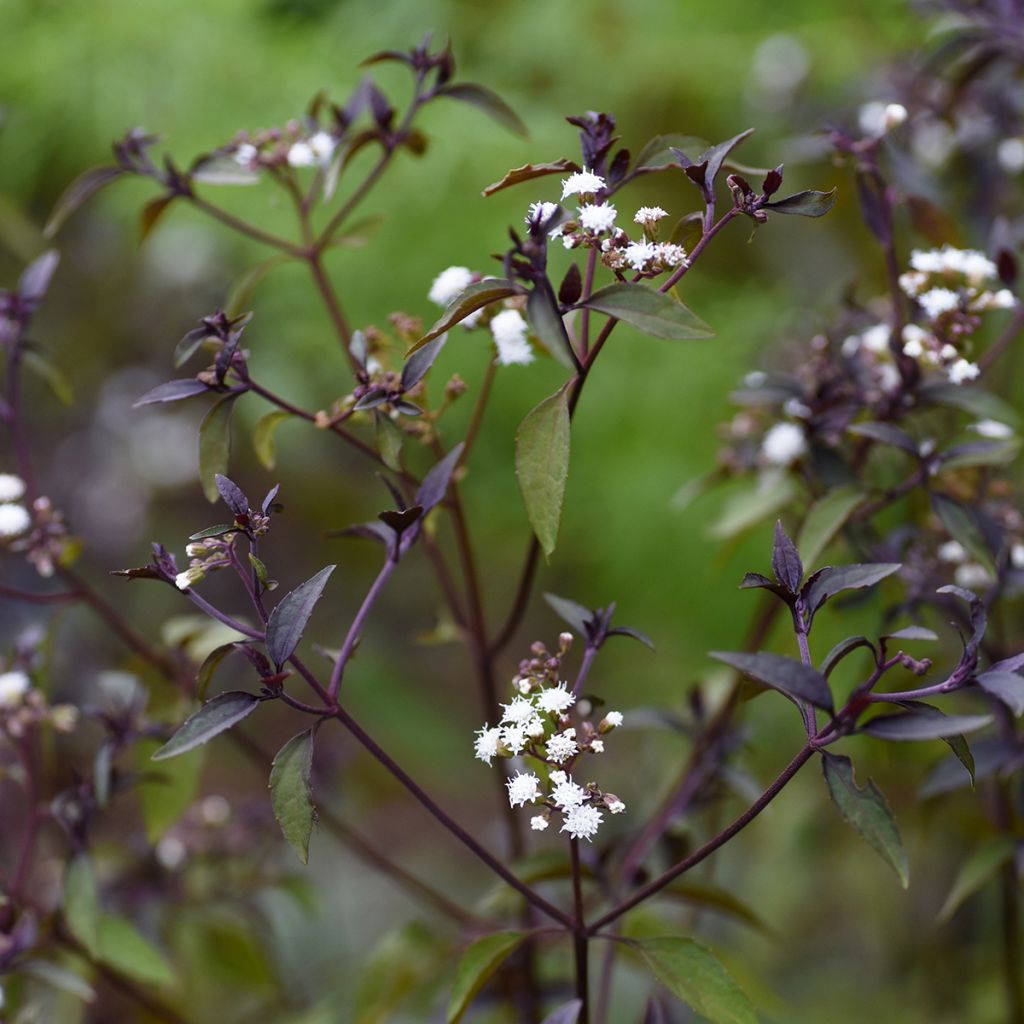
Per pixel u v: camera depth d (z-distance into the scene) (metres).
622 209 1.37
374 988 0.88
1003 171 1.03
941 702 0.94
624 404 1.39
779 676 0.70
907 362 0.83
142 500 1.63
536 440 0.72
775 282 1.42
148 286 1.55
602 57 1.45
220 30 1.39
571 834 0.73
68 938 0.85
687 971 0.75
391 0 1.41
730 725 0.89
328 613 1.68
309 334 1.37
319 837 1.32
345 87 1.36
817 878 1.22
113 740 0.84
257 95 1.37
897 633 0.71
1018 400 1.08
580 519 1.46
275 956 1.04
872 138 0.85
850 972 1.23
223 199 1.37
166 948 0.93
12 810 1.32
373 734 1.52
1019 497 0.93
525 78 1.48
